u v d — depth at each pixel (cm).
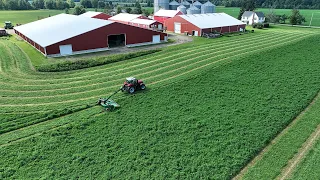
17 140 1861
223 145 1838
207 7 10994
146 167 1625
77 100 2542
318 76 3092
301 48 4312
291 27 8600
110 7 14950
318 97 2605
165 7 12031
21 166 1616
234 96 2597
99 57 3972
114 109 2316
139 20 7512
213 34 6184
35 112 2280
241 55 4031
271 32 7000
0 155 1702
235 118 2191
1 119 2152
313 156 1700
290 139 1914
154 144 1845
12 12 13225
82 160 1675
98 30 4522
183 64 3647
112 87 2861
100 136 1920
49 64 3562
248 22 10069
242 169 1633
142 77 3167
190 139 1903
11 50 4381
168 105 2406
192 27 6462
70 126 2022
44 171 1577
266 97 2566
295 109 2336
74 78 3158
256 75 3133
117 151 1762
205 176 1559
